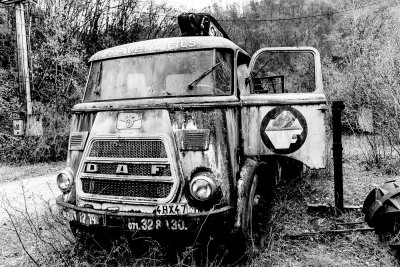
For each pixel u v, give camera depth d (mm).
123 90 3930
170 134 3309
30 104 12398
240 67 4395
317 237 4070
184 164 3266
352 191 6062
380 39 14477
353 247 3812
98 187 3469
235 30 27000
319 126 4188
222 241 3547
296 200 5484
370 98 9430
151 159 3275
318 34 26359
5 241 4551
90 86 4164
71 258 3648
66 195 3664
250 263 3500
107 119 3566
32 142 11906
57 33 14016
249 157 3971
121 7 18234
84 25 16719
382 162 8117
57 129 12492
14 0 12461
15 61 14391
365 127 9586
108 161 3426
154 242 3414
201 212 3125
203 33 4816
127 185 3344
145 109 3441
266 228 4137
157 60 3895
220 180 3234
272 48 4289
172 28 18781
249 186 3535
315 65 4359
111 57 4109
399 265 3369
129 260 3619
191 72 3738
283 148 4180
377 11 19062
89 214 3367
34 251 4113
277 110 4180
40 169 10711
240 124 3830
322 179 6840
